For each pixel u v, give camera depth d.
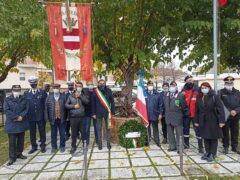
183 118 5.15
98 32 5.78
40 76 15.54
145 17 5.84
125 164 4.35
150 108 5.46
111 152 5.08
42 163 4.57
